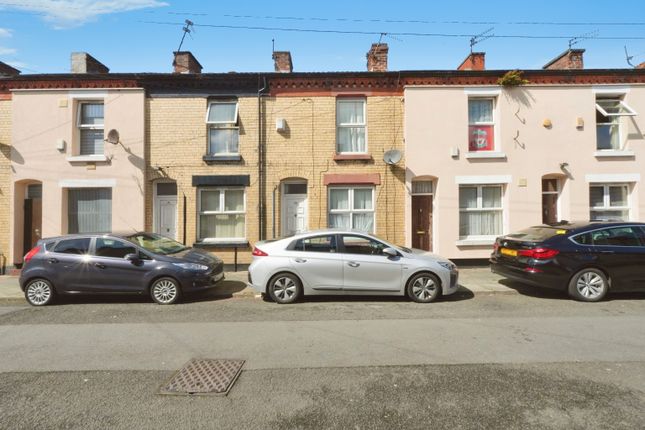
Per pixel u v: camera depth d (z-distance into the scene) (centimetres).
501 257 773
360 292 695
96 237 729
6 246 1005
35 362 421
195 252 800
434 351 448
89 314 632
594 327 537
